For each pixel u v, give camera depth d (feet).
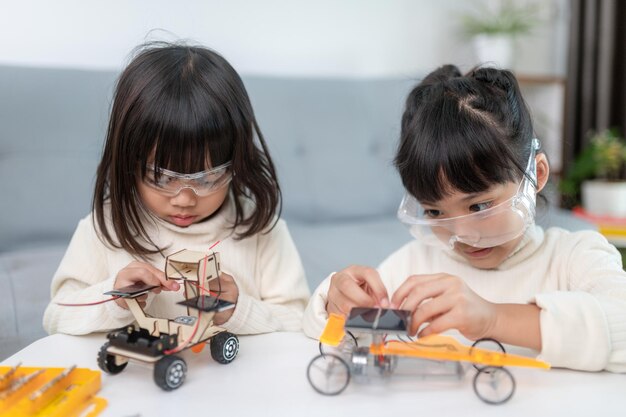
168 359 1.90
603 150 8.18
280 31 7.48
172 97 2.53
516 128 2.66
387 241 5.84
